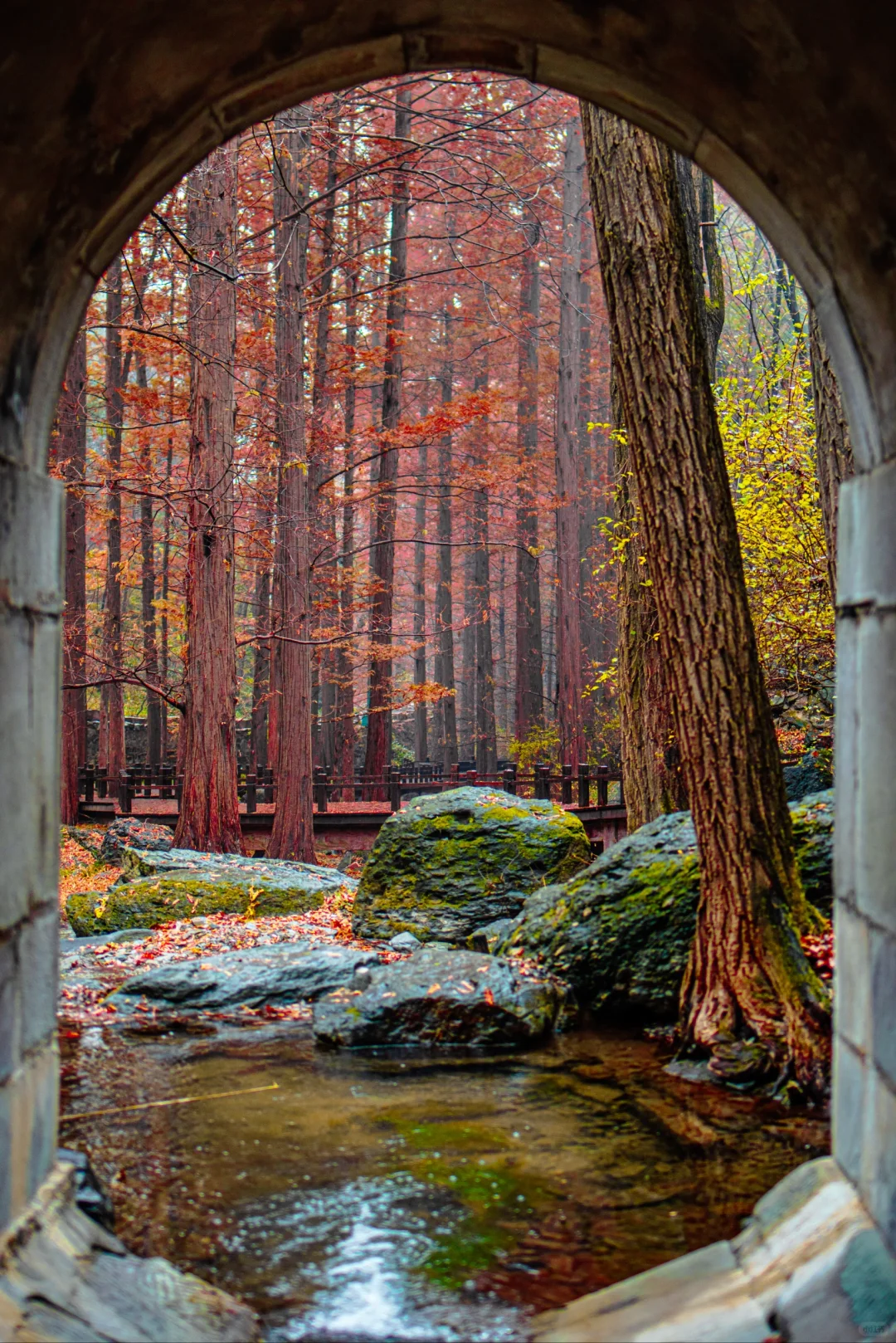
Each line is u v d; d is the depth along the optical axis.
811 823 6.84
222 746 15.26
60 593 3.62
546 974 7.12
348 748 26.45
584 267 30.12
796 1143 4.66
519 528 28.19
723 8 3.17
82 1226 3.46
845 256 3.38
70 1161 3.80
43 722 3.42
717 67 3.48
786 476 10.32
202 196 14.82
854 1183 3.39
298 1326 3.25
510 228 26.16
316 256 23.61
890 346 3.16
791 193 3.60
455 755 29.86
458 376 30.53
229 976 7.55
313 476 20.88
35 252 3.19
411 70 4.17
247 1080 5.74
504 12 3.77
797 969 5.61
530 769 23.84
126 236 3.82
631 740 10.05
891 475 3.12
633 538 10.01
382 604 24.80
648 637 9.82
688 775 5.98
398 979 6.88
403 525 36.47
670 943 6.87
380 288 18.39
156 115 3.48
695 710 5.90
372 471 29.77
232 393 15.49
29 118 2.87
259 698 26.02
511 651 46.38
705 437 6.15
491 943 8.06
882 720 3.17
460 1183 4.30
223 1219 3.99
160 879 10.92
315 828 19.61
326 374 21.97
